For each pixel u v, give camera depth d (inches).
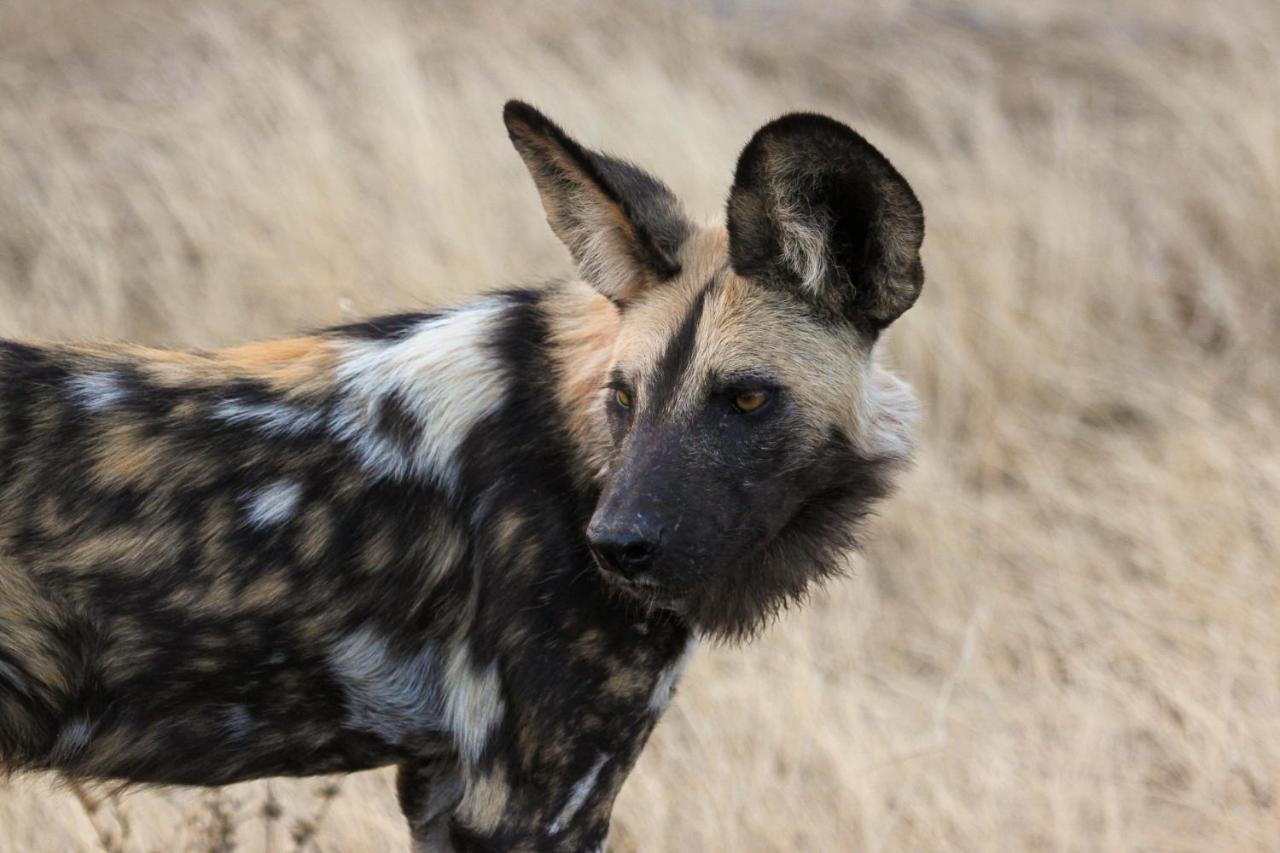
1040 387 858.8
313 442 411.5
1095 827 575.2
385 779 556.1
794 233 402.6
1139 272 937.5
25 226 879.7
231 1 1061.1
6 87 976.3
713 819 549.0
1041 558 744.3
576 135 912.3
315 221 839.1
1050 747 615.8
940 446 816.3
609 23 1085.1
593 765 418.6
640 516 385.4
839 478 428.1
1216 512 749.9
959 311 848.3
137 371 407.8
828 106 1065.5
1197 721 613.6
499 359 422.6
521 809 413.7
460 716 416.5
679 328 408.8
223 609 396.5
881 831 553.0
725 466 402.0
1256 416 827.4
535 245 869.2
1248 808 572.4
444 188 856.3
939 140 1040.8
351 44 994.7
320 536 406.0
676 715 609.3
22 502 382.3
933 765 596.1
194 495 398.0
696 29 1103.6
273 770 424.5
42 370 398.0
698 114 942.4
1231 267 972.6
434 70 986.7
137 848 505.7
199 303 831.1
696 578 397.7
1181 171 1026.7
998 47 1178.6
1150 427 850.8
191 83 982.4
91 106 956.0
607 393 415.2
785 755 588.1
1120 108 1111.6
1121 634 681.0
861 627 689.0
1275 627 664.4
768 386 405.7
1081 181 992.9
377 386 418.3
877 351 458.9
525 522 410.9
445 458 416.2
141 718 399.5
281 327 812.0
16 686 380.5
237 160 876.0
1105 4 1262.3
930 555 736.3
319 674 411.5
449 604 417.1
